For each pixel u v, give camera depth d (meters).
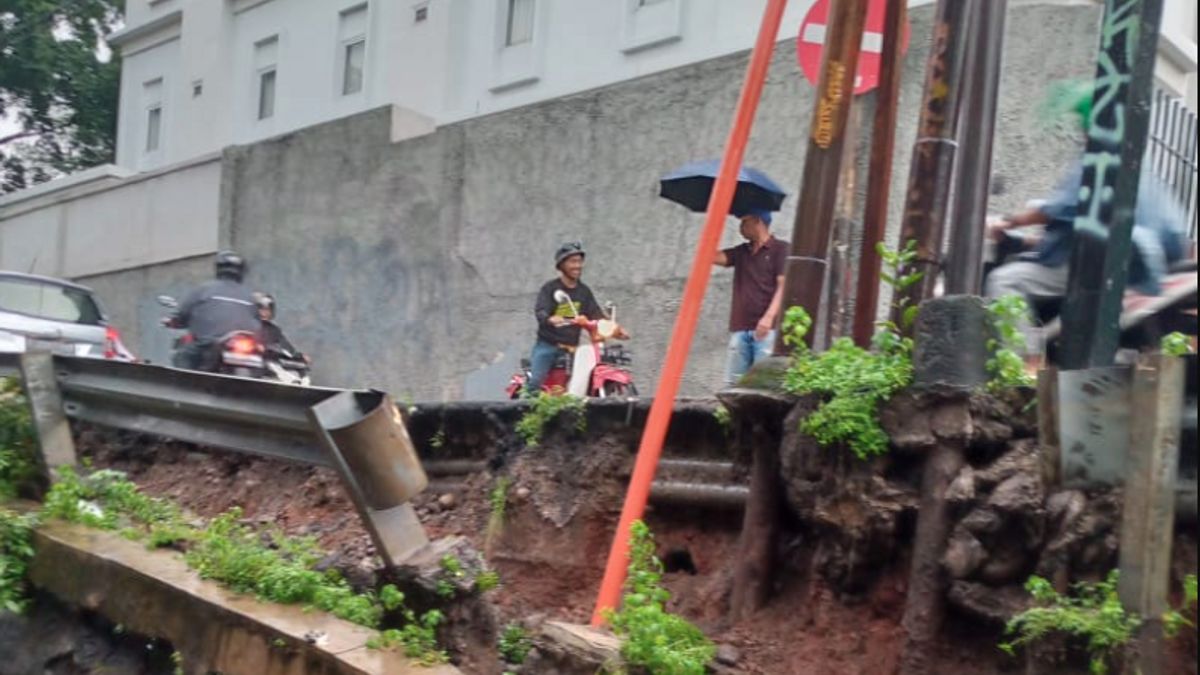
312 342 15.47
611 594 4.82
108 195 19.72
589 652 4.36
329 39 18.77
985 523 4.18
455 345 13.68
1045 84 9.19
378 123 14.94
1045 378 3.64
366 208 14.95
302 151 15.94
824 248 5.26
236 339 11.77
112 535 6.28
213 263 17.34
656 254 11.87
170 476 8.21
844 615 4.67
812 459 4.61
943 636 4.34
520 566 6.09
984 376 4.40
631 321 11.94
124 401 7.08
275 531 6.51
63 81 28.00
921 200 5.29
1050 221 6.35
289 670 4.84
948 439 4.29
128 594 5.67
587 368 9.48
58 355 7.51
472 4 16.08
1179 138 8.84
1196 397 3.36
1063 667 3.84
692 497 5.53
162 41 22.64
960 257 5.18
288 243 15.98
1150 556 3.36
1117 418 3.46
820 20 6.82
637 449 5.89
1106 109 5.07
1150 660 3.36
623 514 4.96
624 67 13.95
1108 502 3.96
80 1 27.91
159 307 18.34
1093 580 4.00
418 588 4.99
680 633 4.71
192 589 5.38
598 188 12.45
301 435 5.73
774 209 8.73
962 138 5.25
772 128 10.96
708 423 5.60
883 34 5.54
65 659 5.96
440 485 6.94
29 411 7.36
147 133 23.03
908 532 4.48
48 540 6.19
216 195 17.48
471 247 13.62
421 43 16.89
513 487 6.25
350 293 15.05
